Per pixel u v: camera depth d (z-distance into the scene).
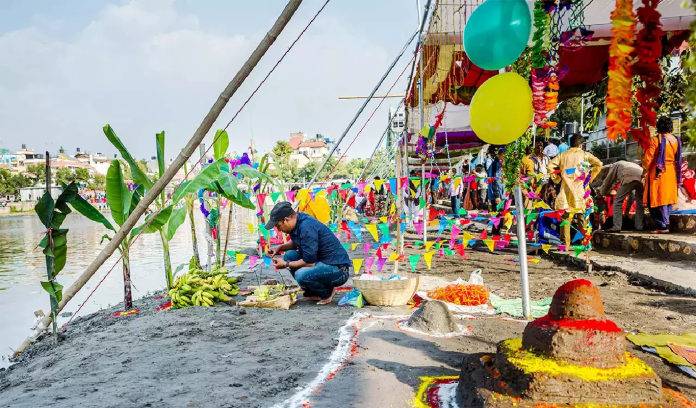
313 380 3.24
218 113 3.82
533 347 2.65
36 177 74.75
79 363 3.87
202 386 3.16
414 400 2.87
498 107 3.57
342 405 2.82
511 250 10.15
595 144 19.17
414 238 12.82
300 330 4.51
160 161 6.62
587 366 2.49
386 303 5.46
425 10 6.34
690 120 2.25
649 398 2.42
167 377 3.37
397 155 11.93
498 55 3.39
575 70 7.73
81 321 6.05
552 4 3.30
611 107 2.48
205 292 6.00
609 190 9.05
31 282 9.56
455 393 2.91
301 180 68.38
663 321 4.48
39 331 5.04
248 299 5.72
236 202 7.11
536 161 8.95
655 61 2.47
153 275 9.99
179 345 4.15
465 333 4.30
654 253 7.43
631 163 8.73
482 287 5.61
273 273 8.34
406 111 10.18
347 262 6.03
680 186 8.20
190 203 7.17
